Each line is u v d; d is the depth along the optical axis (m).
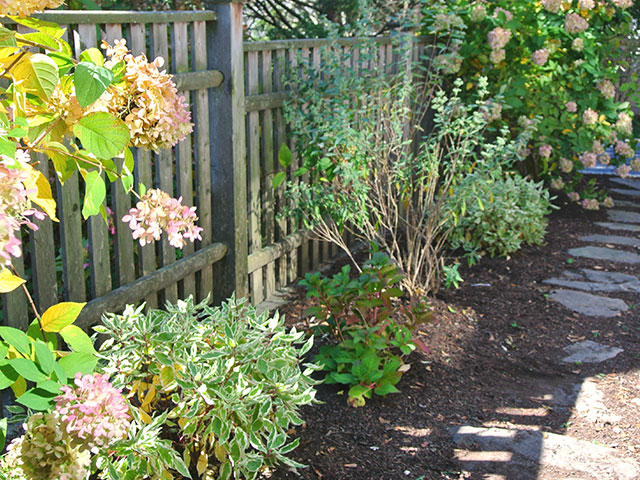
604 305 4.48
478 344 3.83
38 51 2.53
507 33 6.16
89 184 1.63
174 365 2.32
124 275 3.15
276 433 2.37
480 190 4.66
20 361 1.42
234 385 2.34
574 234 6.07
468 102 6.45
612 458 2.75
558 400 3.29
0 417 2.48
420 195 4.42
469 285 4.69
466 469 2.65
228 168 3.78
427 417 3.04
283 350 2.59
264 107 4.16
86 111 1.52
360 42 4.99
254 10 8.44
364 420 2.96
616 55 6.85
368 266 3.48
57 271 3.34
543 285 4.81
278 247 4.40
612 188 7.94
